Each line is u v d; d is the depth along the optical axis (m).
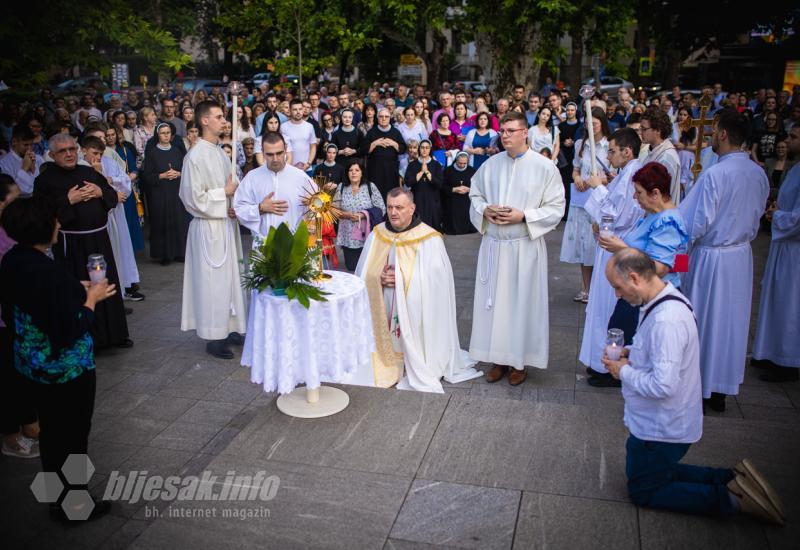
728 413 5.36
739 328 5.22
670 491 3.71
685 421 3.58
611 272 3.55
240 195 6.41
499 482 4.09
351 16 17.34
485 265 6.02
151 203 9.72
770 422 4.84
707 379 5.30
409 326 5.87
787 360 5.77
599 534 3.62
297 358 4.60
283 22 15.05
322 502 3.92
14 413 4.59
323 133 12.46
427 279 5.89
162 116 12.70
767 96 14.48
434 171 10.55
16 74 9.56
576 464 4.27
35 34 9.38
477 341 6.11
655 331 3.44
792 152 5.69
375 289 5.92
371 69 32.84
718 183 5.08
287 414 4.87
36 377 3.76
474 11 15.67
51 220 3.74
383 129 11.33
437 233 6.00
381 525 3.72
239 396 5.75
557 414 4.88
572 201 7.85
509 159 5.88
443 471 4.20
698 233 5.20
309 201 5.65
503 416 4.86
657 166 4.62
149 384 5.96
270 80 20.41
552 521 3.73
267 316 4.54
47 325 3.66
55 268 3.71
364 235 8.60
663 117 5.77
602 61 23.19
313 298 4.44
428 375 5.91
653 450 3.71
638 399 3.64
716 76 26.45
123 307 6.67
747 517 3.70
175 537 3.66
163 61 10.17
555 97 12.97
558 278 8.98
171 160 9.66
